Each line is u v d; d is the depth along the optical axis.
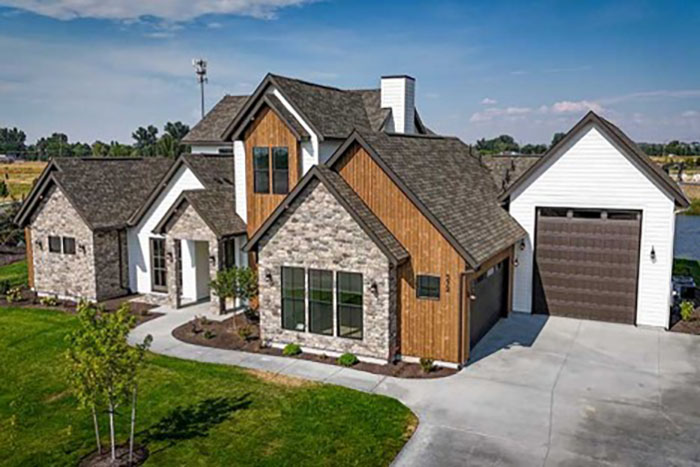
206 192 23.06
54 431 12.91
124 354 10.93
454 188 19.53
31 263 26.52
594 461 11.37
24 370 16.66
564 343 18.34
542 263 21.55
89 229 24.27
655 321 19.94
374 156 16.66
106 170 26.91
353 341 16.91
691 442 12.09
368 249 16.31
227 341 18.83
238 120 21.95
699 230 51.16
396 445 12.01
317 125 21.16
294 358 17.17
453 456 11.57
